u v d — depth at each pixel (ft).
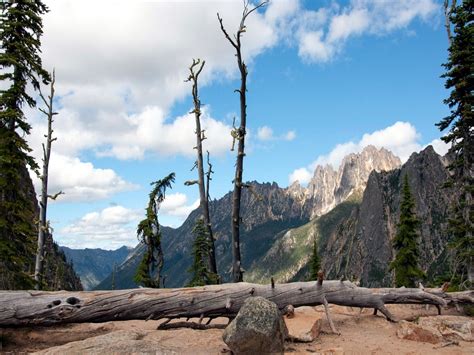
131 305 35.12
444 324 36.63
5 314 32.96
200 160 52.60
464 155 68.74
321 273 37.93
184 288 37.37
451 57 67.67
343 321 41.01
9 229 55.72
